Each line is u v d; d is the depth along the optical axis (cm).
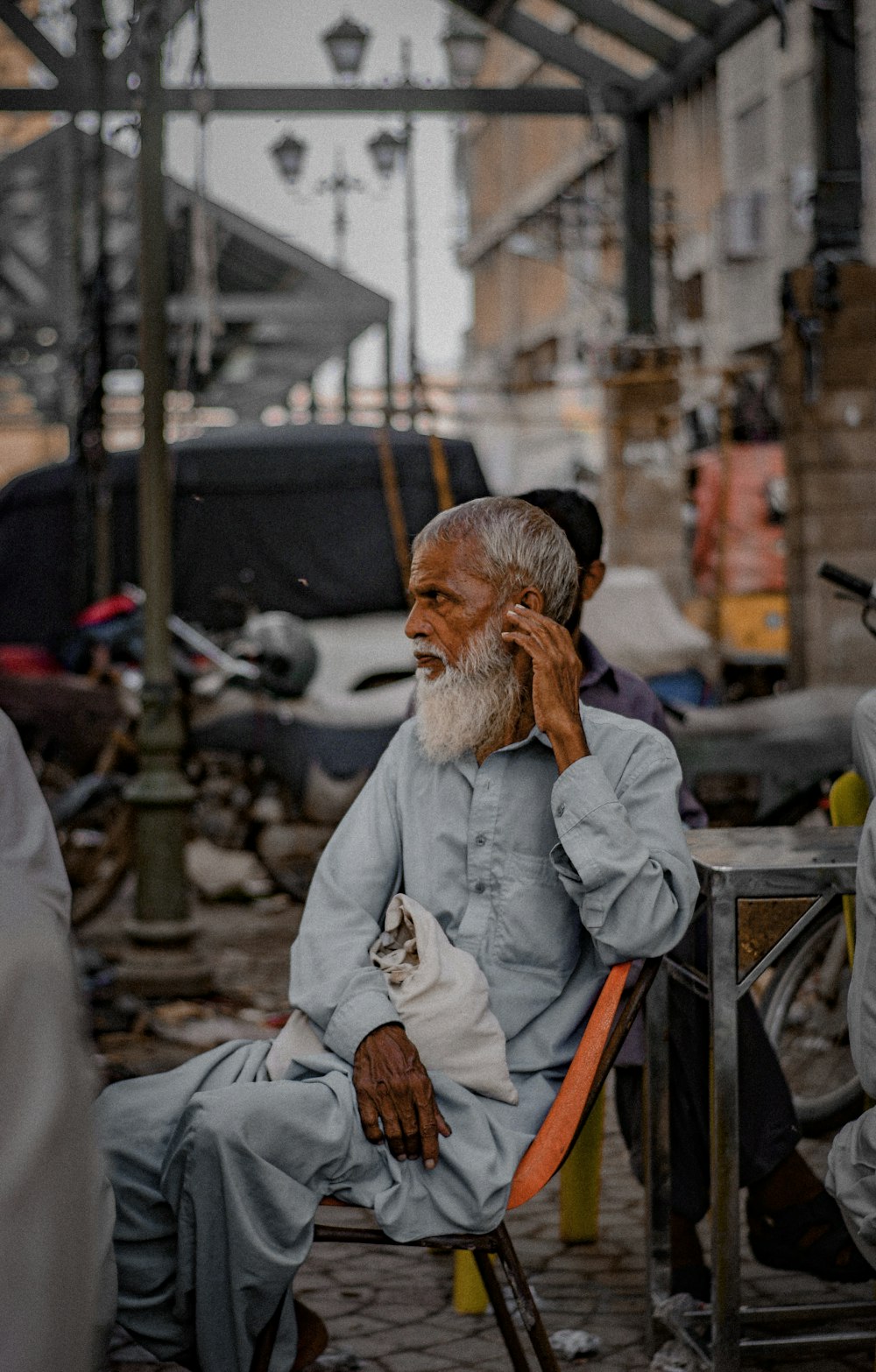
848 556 917
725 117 2162
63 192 1609
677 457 1388
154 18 608
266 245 1583
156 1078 257
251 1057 262
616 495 1393
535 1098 254
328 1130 239
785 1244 328
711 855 284
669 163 1467
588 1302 343
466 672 258
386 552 960
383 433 973
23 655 916
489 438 3353
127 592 971
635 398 1385
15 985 143
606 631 910
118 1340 304
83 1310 141
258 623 740
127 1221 243
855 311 902
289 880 750
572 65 1241
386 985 254
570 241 1781
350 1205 244
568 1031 261
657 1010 312
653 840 255
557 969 260
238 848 750
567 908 261
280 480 953
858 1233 255
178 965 614
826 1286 348
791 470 923
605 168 1538
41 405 2453
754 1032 323
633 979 308
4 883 158
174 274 1553
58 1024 144
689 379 1506
